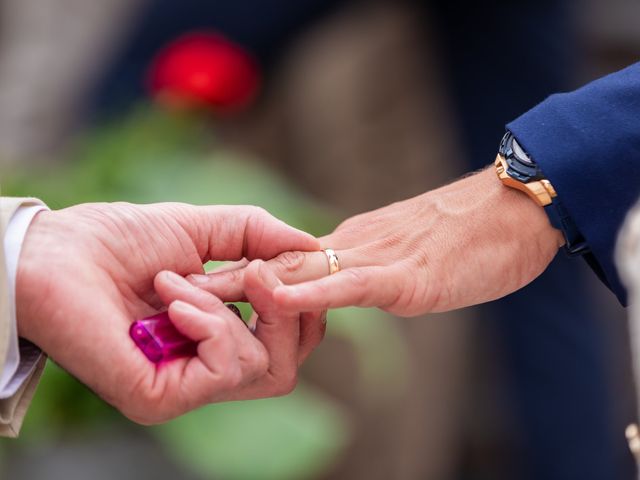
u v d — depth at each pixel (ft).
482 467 9.22
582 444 8.82
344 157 8.84
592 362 8.64
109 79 8.44
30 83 9.09
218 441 5.50
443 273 4.61
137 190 5.98
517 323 8.63
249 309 5.48
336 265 4.62
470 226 4.71
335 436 5.76
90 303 4.09
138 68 8.32
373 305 4.47
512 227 4.69
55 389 5.41
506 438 9.16
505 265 4.68
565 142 4.55
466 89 8.59
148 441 5.53
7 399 4.05
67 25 9.31
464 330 8.82
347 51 8.70
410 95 8.73
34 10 9.56
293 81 8.76
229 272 4.52
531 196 4.63
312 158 8.91
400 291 4.51
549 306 8.51
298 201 6.30
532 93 8.48
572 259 8.39
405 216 4.85
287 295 4.21
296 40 8.71
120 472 5.44
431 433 8.82
